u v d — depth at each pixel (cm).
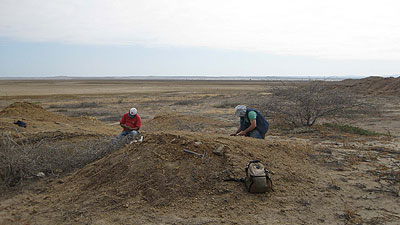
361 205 420
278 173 496
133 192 441
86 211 409
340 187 479
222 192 436
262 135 691
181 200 421
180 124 1373
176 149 511
